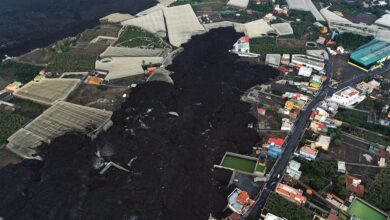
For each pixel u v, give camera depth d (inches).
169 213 5359.3
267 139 6697.8
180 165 6176.2
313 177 5871.1
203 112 7436.0
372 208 5452.8
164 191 5708.7
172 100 7795.3
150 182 5861.2
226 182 5876.0
